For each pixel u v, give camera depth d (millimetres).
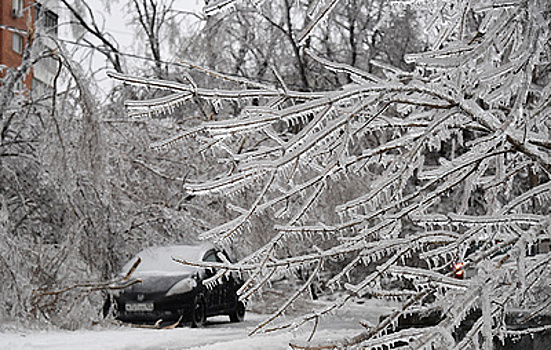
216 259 26672
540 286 7742
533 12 6312
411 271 6496
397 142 6590
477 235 6898
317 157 6680
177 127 29344
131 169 29406
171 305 23906
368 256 6785
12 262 22391
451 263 6973
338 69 6383
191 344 17047
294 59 47062
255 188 28219
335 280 6809
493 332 6984
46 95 26578
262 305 29562
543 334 8812
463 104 6426
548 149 6855
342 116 6102
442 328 5992
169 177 29344
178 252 25922
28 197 26531
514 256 6133
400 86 6227
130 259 27781
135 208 28312
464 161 6633
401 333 6312
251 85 6449
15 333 20438
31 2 28484
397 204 6680
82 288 23531
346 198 28391
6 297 22172
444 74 6812
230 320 27250
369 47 48688
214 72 6238
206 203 29734
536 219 6609
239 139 7031
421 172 6754
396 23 44594
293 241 27797
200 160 29422
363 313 27109
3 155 25625
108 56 32344
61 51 25250
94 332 21578
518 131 6707
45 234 26734
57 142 24875
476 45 6902
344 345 6383
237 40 44375
